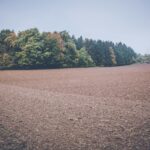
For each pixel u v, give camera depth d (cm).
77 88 2091
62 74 4338
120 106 1252
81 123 919
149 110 1152
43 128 853
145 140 729
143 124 905
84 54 9100
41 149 667
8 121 944
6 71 5597
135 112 1107
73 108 1198
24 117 1008
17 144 700
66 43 8406
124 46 16375
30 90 1961
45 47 7519
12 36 7525
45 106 1248
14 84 2516
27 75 4088
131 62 15712
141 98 1505
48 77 3578
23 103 1335
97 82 2639
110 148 670
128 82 2550
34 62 7206
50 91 1891
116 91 1845
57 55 7700
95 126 877
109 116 1030
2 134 786
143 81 2628
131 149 661
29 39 7344
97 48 10744
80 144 702
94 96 1603
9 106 1248
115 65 12244
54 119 976
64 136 767
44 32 7706
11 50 7594
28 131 817
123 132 809
